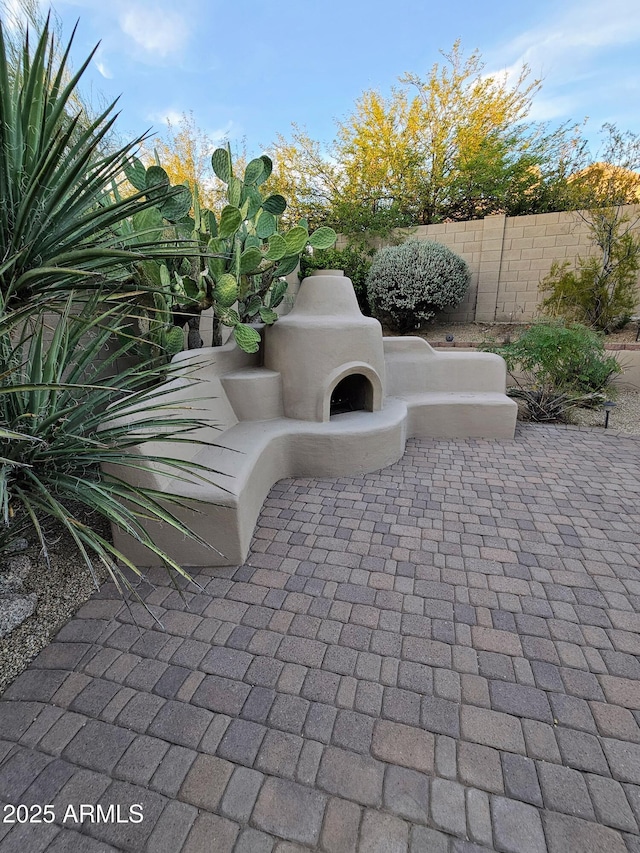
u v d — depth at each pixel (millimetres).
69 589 2607
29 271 1879
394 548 3059
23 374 2525
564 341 5949
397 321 9156
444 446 5129
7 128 1952
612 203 8055
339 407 5141
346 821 1479
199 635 2279
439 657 2143
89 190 2246
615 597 2559
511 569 2828
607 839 1432
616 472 4371
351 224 10766
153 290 2701
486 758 1681
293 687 1982
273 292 4938
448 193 12344
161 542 2838
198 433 3602
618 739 1745
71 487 2205
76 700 1915
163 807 1523
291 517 3469
